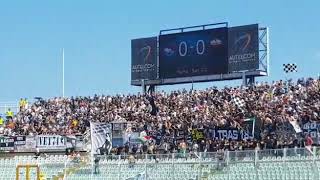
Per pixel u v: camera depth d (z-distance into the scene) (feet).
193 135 141.38
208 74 178.40
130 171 114.21
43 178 124.36
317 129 123.75
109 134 130.00
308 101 143.13
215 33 177.68
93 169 119.03
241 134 133.59
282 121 128.26
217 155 105.40
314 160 93.20
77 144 157.17
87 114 180.75
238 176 101.76
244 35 172.86
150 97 179.32
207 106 160.15
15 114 192.44
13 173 137.08
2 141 160.15
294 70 168.35
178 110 164.14
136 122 159.43
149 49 190.49
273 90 158.81
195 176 106.73
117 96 187.73
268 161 98.73
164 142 144.36
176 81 184.14
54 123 179.73
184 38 182.91
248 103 151.84
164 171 110.52
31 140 158.20
